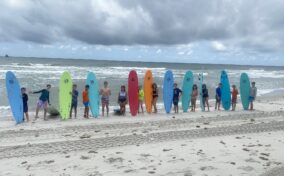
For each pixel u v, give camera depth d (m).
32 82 32.50
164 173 6.95
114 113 15.23
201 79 17.06
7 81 13.15
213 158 8.03
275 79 52.56
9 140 9.95
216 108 17.02
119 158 8.00
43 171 7.13
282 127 12.14
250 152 8.61
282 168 7.24
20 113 13.04
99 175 6.84
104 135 10.55
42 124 12.55
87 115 14.20
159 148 8.95
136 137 10.19
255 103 19.94
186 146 9.16
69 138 10.16
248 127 11.98
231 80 47.53
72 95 14.05
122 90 15.06
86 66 82.25
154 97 15.62
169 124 12.48
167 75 16.05
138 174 6.90
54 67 67.19
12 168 7.34
